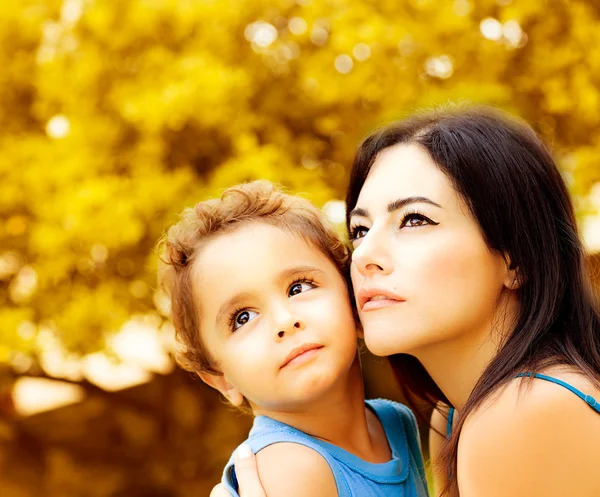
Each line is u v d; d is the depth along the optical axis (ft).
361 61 12.02
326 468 4.08
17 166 12.60
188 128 12.17
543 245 4.29
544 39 12.92
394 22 12.30
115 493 15.43
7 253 13.70
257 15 12.66
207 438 14.23
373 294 4.15
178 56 12.16
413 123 4.58
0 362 13.47
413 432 5.15
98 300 12.12
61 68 12.42
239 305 4.25
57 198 11.64
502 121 4.52
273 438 4.17
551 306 4.22
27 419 17.35
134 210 11.55
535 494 3.68
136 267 12.34
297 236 4.38
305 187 11.71
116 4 12.01
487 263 4.16
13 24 13.35
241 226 4.41
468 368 4.32
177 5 11.92
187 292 4.47
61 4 13.17
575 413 3.69
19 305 13.50
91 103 12.41
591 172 12.45
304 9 12.36
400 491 4.43
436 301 4.04
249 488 3.94
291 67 12.92
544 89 12.85
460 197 4.15
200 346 4.51
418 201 4.15
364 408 4.60
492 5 12.81
